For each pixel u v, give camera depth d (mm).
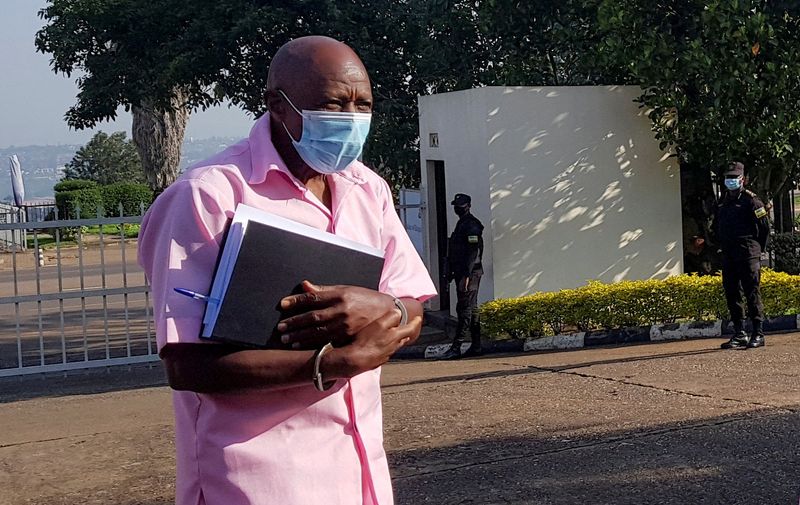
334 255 2252
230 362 2096
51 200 33625
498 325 11727
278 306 2139
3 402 9883
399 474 5809
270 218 2168
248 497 2189
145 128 30219
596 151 12805
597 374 8938
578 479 5547
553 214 12664
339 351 2156
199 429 2230
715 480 5414
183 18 16750
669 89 12195
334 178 2465
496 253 12461
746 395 7480
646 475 5555
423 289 2592
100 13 16922
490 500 5262
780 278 12008
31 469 6418
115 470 6281
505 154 12445
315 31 16297
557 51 14133
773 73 11602
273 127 2377
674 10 12500
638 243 13039
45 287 21359
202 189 2188
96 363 11484
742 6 11453
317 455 2250
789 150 12016
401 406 7840
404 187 17203
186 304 2111
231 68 17031
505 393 8188
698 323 11758
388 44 16891
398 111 16547
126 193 32938
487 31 13969
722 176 13172
